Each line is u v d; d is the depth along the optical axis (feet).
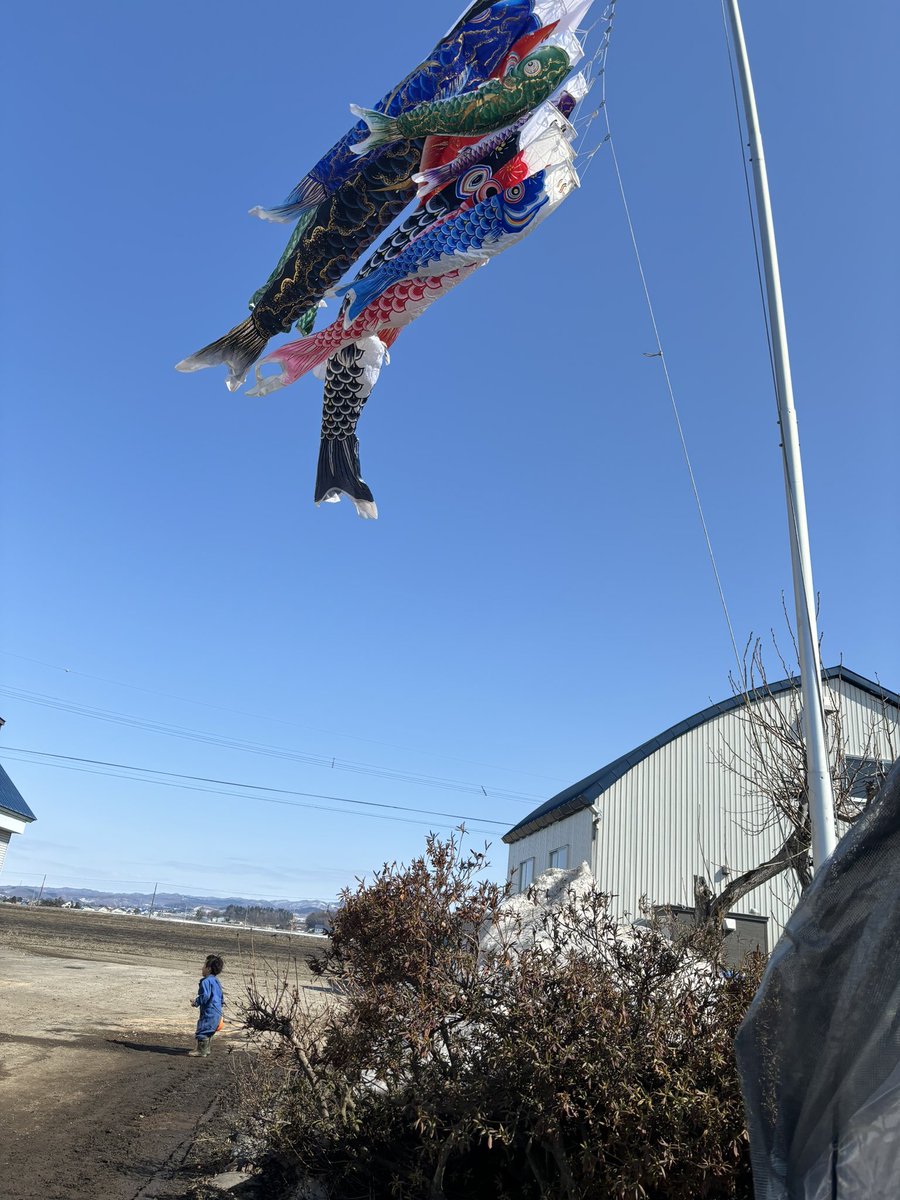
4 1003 47.14
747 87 25.84
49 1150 22.54
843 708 64.23
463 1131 16.89
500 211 18.74
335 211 20.03
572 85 20.74
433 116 18.80
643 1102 15.60
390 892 19.16
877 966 11.59
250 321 20.81
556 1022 16.83
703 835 69.15
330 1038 19.56
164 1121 26.50
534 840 84.89
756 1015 12.59
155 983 64.03
